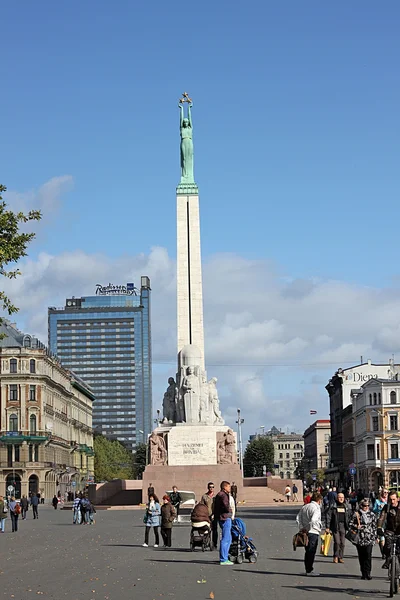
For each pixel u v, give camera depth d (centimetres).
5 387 15325
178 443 9606
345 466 18950
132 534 5488
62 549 4491
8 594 2756
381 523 3180
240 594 2708
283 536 5147
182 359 10075
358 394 17138
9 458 15188
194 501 7006
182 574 3222
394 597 2673
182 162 10800
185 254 10506
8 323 16875
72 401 19175
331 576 3197
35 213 4759
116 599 2612
